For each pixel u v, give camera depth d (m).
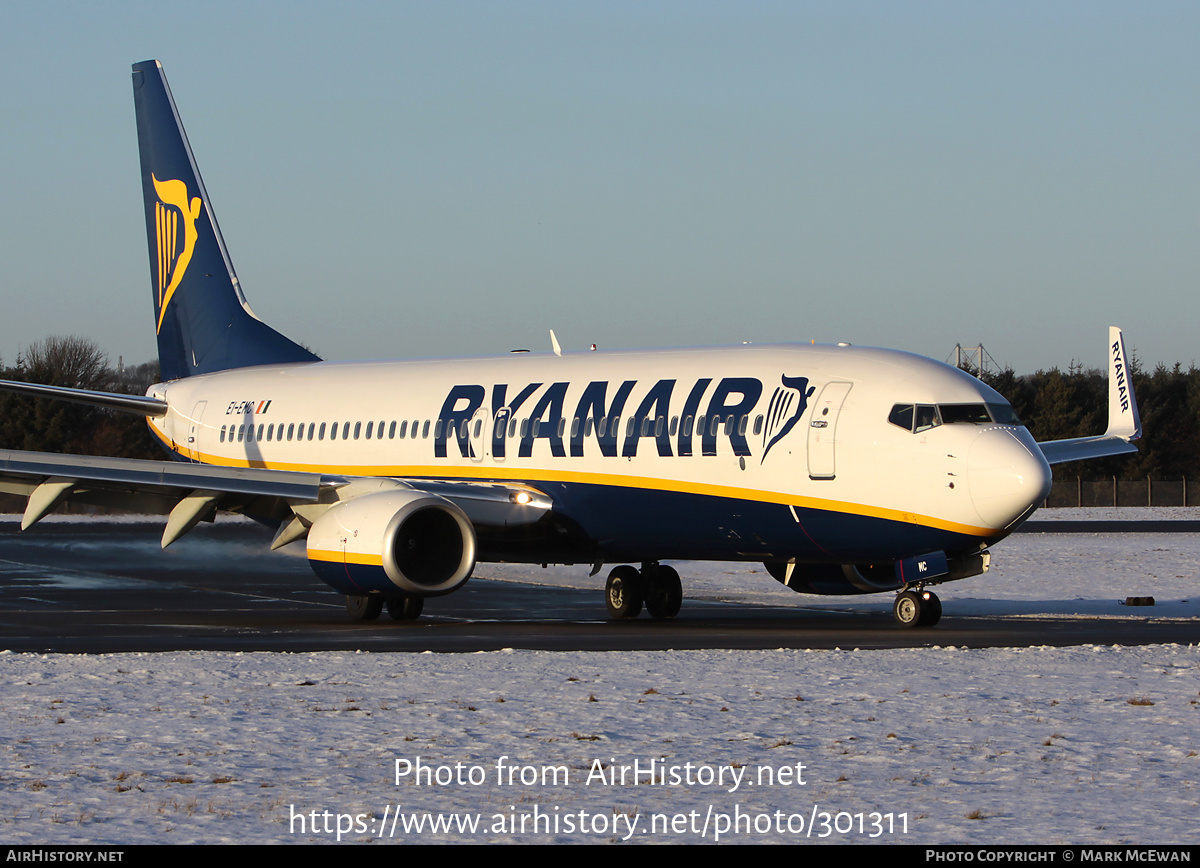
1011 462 60.56
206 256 100.38
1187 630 62.47
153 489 70.56
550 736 34.38
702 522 68.44
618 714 37.50
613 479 71.06
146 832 25.34
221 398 94.19
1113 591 90.06
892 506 63.00
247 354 97.38
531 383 76.94
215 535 153.88
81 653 53.44
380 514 66.50
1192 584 94.44
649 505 69.81
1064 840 24.80
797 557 67.44
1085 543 139.25
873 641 58.16
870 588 71.69
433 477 79.38
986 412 63.28
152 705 38.75
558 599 89.19
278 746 33.12
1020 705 39.09
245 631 63.75
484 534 73.50
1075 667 46.97
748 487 66.62
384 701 39.53
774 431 66.00
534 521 73.62
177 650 54.53
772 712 37.91
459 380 80.94
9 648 55.25
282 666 47.06
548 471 73.69
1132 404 88.62
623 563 75.12
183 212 101.50
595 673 45.41
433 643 57.53
